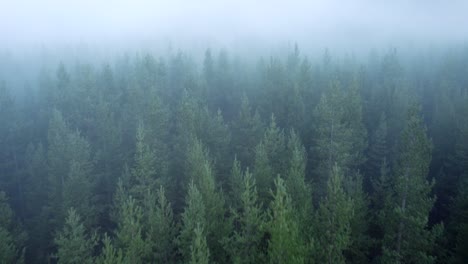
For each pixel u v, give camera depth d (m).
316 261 21.12
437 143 50.44
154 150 35.25
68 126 50.16
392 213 25.03
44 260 35.50
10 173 51.97
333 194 21.94
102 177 41.91
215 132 41.53
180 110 43.28
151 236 24.27
